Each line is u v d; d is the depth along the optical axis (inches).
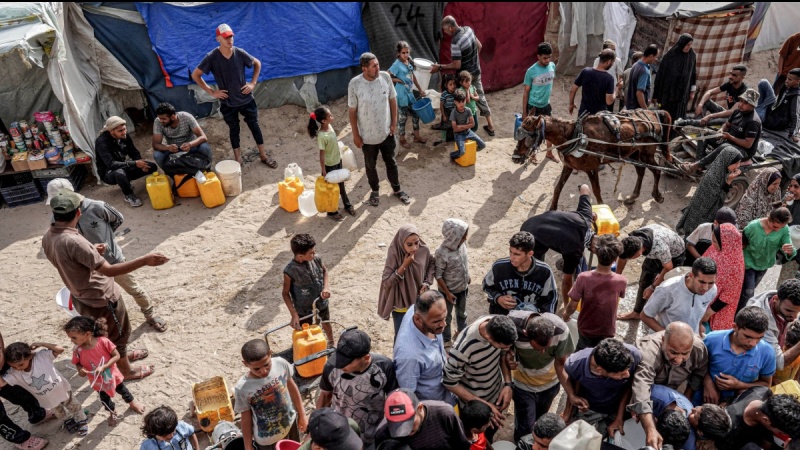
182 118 365.7
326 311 262.1
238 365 273.7
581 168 346.3
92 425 247.3
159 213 374.3
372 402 185.5
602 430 201.0
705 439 188.1
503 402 197.5
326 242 350.6
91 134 390.3
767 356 205.3
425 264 238.7
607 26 501.4
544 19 504.1
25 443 235.8
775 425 180.4
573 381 198.7
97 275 240.8
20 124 374.3
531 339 187.6
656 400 193.6
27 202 385.1
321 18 449.4
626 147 349.1
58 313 303.6
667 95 399.9
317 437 149.7
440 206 380.2
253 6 431.2
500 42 500.4
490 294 233.9
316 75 467.8
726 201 359.3
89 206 263.0
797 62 419.5
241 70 383.9
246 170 413.1
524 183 402.9
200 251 343.9
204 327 294.5
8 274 327.6
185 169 370.0
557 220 254.2
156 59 426.0
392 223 365.4
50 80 355.6
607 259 219.1
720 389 208.7
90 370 231.9
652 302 234.7
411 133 456.8
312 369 261.1
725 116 386.9
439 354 194.7
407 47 410.9
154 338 288.2
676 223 363.3
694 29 460.1
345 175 347.9
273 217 371.2
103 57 416.2
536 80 405.4
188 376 268.5
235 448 204.1
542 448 178.4
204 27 425.7
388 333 290.2
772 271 320.5
